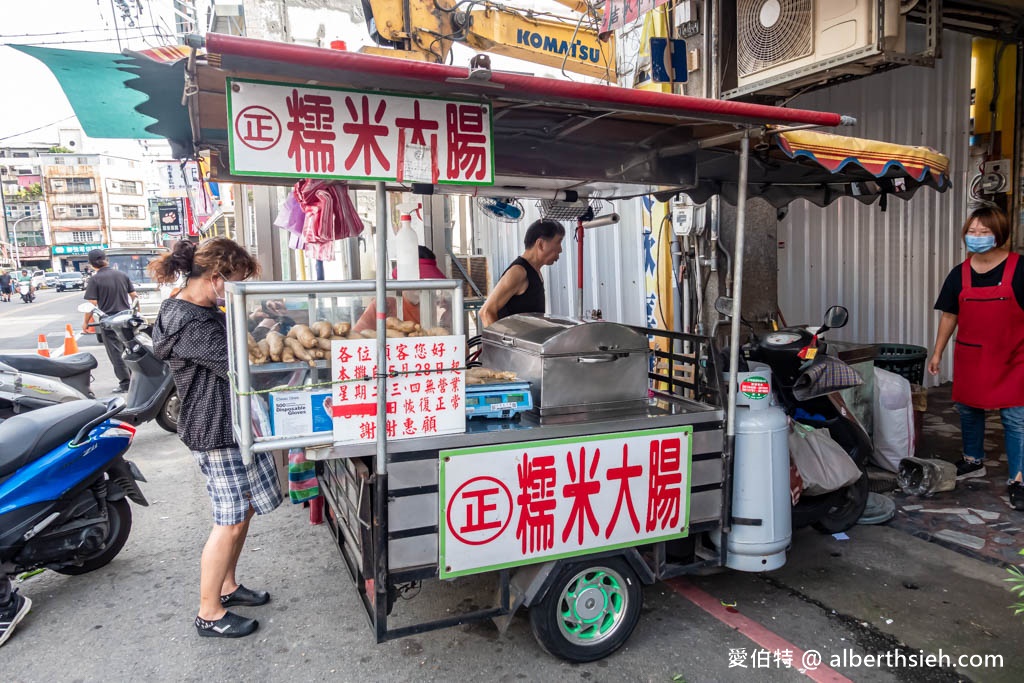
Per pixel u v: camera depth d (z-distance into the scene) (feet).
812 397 11.62
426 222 17.38
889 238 21.03
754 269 15.85
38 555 10.31
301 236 9.18
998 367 12.82
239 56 5.60
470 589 10.55
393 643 9.11
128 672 8.64
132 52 6.06
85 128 7.90
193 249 9.22
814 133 9.12
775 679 8.20
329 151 6.55
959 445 16.48
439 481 7.45
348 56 5.77
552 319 9.59
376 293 7.06
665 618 9.62
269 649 9.09
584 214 13.53
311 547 12.28
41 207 192.03
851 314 20.40
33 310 77.30
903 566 10.96
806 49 13.20
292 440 7.12
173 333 8.55
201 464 9.18
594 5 17.24
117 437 10.98
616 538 8.39
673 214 15.65
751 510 9.02
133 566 11.76
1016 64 19.16
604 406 8.71
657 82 15.83
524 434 7.79
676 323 16.61
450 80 6.20
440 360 7.47
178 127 8.26
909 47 16.71
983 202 20.25
